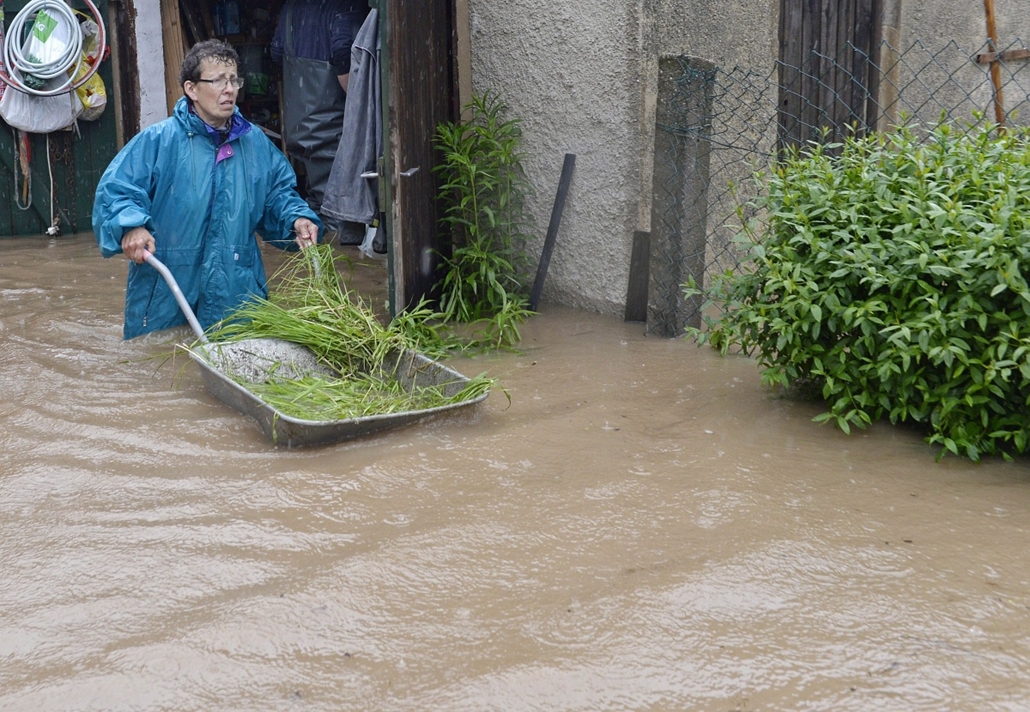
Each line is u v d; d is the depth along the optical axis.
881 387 3.91
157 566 3.00
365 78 6.07
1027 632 2.63
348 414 4.05
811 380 4.46
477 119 6.30
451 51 6.10
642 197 5.82
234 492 3.50
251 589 2.87
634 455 3.82
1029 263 3.55
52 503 3.45
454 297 5.96
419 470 3.67
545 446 3.92
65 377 4.80
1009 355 3.60
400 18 5.50
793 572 2.94
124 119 9.57
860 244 3.92
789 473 3.63
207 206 5.20
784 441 3.94
